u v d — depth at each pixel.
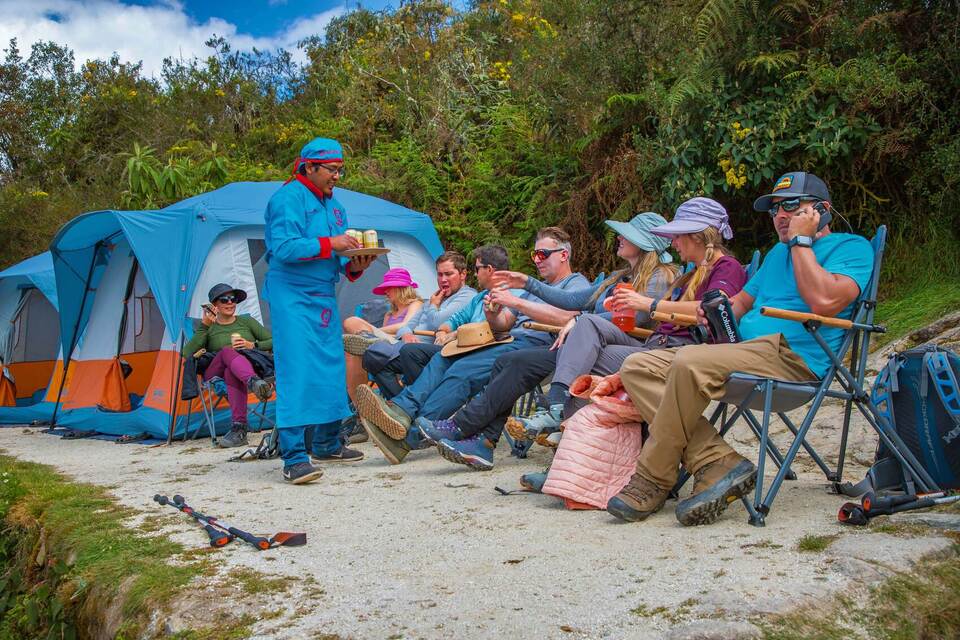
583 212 8.00
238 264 6.78
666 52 7.71
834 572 2.37
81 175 17.53
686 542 2.82
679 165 6.94
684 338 3.75
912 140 6.15
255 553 3.05
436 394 4.79
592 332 4.04
